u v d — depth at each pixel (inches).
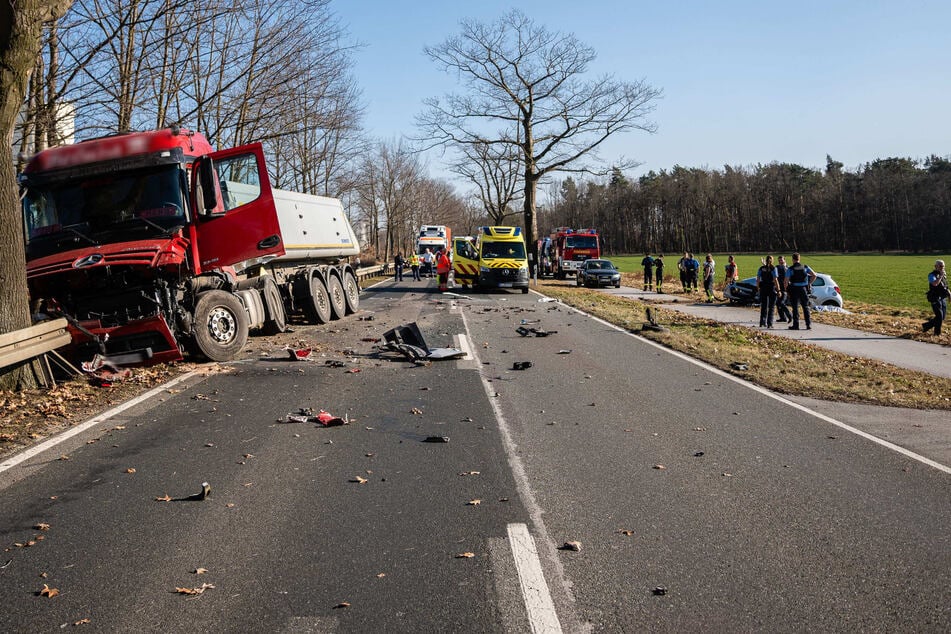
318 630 141.3
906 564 173.2
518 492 225.1
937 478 242.7
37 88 544.4
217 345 474.0
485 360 502.0
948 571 169.3
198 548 181.6
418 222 3339.1
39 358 386.0
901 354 567.2
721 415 338.6
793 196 4815.5
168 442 283.9
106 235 441.7
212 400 362.0
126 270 425.4
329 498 219.1
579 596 155.9
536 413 339.3
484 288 1349.7
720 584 161.9
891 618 146.9
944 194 4153.5
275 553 178.2
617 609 150.2
